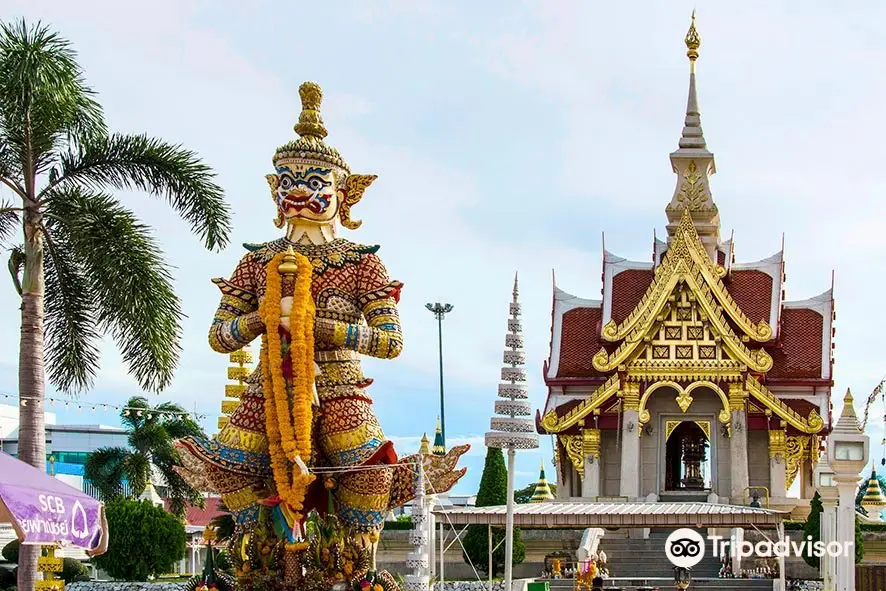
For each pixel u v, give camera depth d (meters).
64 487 19.44
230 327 22.50
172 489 56.31
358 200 23.88
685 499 48.59
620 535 45.53
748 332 49.00
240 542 22.11
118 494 56.38
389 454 22.16
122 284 27.44
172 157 28.34
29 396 27.16
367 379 22.80
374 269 22.92
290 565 21.78
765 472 49.12
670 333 48.94
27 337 27.38
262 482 22.30
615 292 53.31
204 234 28.59
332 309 22.41
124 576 45.75
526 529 45.59
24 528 17.83
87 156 28.41
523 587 37.47
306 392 21.52
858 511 49.41
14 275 28.77
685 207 54.41
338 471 22.08
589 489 49.44
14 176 28.08
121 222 27.72
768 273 52.62
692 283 48.84
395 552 44.69
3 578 44.59
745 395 48.25
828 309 52.19
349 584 22.09
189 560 59.84
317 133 23.75
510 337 26.27
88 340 29.03
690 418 49.12
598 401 49.41
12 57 27.22
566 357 52.66
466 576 43.34
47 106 27.30
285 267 22.06
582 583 37.88
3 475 18.22
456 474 23.61
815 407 49.56
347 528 22.27
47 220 28.31
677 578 35.94
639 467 48.53
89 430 79.19
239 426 22.33
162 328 27.70
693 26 56.59
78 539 19.22
